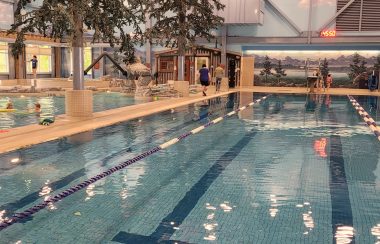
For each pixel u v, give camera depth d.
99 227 3.32
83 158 5.66
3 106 12.03
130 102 14.13
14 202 3.89
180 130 8.25
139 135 7.55
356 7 22.84
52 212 3.65
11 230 3.25
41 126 8.02
